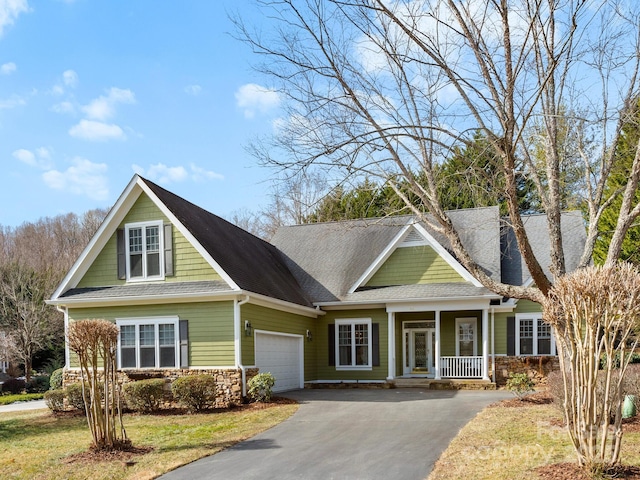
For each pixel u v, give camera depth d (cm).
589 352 755
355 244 2553
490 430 1141
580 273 758
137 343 1819
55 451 1134
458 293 2067
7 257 4197
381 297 2170
